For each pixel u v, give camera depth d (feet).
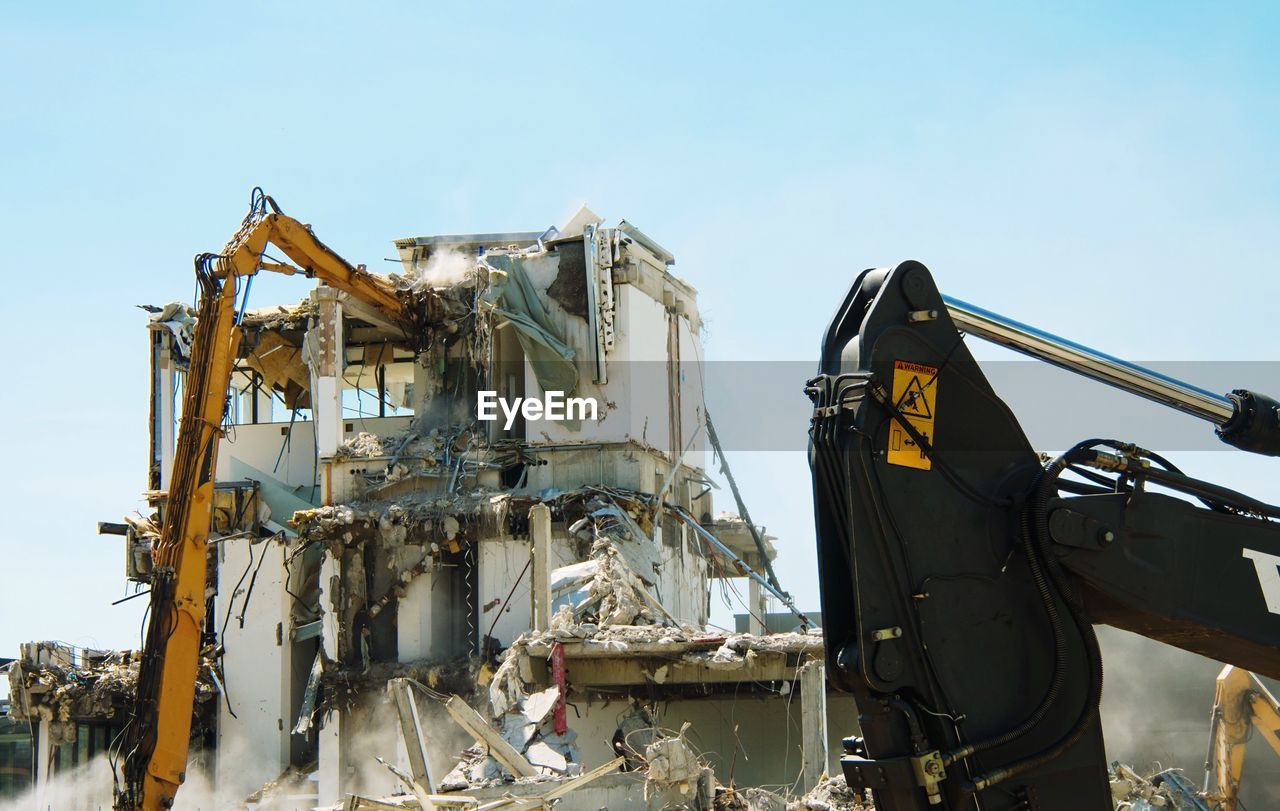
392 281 143.43
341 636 132.87
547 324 141.28
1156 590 34.55
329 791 128.47
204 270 109.19
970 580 33.83
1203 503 36.58
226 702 147.23
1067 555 34.06
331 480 136.98
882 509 33.32
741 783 104.17
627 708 103.81
